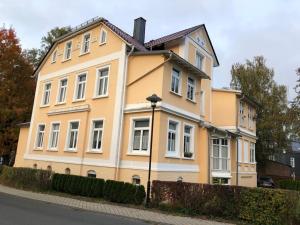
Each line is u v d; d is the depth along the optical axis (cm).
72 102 2303
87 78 2247
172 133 1912
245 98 3008
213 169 2391
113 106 1978
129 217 1168
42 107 2603
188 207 1283
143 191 1468
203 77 2236
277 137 3722
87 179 1662
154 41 2497
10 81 3111
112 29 2120
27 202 1406
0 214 1031
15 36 3178
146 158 1764
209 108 2555
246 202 1176
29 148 2608
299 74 2931
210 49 2675
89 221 1030
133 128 1888
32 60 3741
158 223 1095
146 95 1870
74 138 2216
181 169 1916
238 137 2689
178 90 1998
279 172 4219
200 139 2150
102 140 1984
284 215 1095
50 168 2319
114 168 1852
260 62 4175
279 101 3909
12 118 3175
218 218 1212
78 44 2422
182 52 2264
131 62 2008
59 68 2548
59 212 1177
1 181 2200
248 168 3066
